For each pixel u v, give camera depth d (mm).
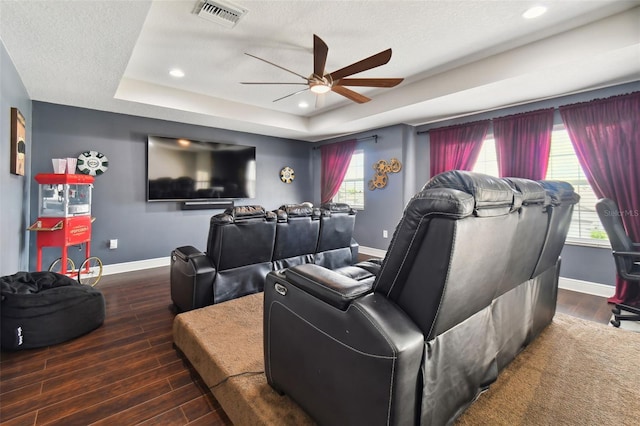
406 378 983
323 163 6422
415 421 1075
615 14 2406
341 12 2381
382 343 962
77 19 1983
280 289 1408
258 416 1339
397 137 4992
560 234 2068
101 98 3584
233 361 1711
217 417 1491
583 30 2566
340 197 6324
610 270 3229
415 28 2613
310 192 6816
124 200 4309
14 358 1950
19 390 1635
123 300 3080
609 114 3053
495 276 1345
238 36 2730
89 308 2316
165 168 4613
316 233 3230
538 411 1417
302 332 1274
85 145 3980
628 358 1886
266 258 2895
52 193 3219
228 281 2645
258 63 3305
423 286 1057
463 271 1060
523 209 1417
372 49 2984
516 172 3789
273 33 2680
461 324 1275
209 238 2600
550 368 1773
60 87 3217
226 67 3408
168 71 3496
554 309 2373
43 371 1813
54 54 2465
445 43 2873
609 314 2711
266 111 5070
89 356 1999
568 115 3328
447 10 2359
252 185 5664
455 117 4531
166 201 4660
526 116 3689
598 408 1443
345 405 1086
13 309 2006
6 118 2434
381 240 5348
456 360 1247
